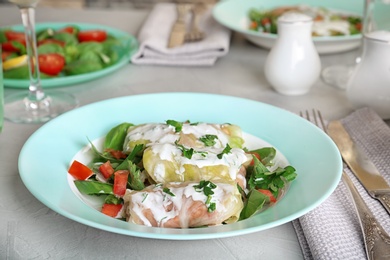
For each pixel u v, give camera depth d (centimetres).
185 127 50
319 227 42
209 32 84
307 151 50
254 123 55
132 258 42
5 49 75
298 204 43
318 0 96
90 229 45
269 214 42
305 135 52
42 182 45
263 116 56
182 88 70
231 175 46
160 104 58
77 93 68
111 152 51
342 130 57
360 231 43
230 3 93
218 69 76
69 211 42
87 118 55
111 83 71
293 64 66
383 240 41
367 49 61
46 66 70
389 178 50
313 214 43
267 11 94
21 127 60
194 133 50
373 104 61
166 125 50
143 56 78
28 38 63
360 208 44
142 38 82
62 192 45
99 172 49
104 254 42
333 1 96
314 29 83
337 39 74
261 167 47
